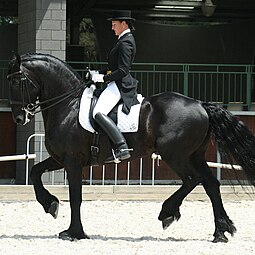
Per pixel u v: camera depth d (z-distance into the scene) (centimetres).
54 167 1268
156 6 2673
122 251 1102
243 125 1227
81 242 1179
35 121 2003
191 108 1223
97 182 2103
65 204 1705
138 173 2133
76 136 1210
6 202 1727
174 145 1212
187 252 1103
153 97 1245
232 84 2664
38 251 1095
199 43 2803
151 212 1600
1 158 1758
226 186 1819
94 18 2730
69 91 1227
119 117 1212
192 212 1622
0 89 2356
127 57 1205
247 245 1175
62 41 2031
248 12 2788
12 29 2677
